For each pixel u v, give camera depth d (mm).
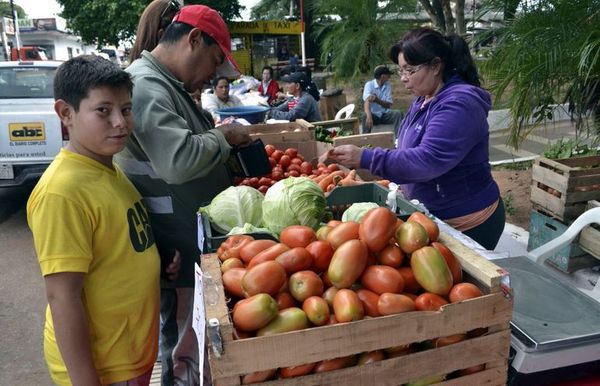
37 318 4277
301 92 7906
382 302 1427
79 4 24281
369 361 1393
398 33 13633
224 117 5180
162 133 2045
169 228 2406
